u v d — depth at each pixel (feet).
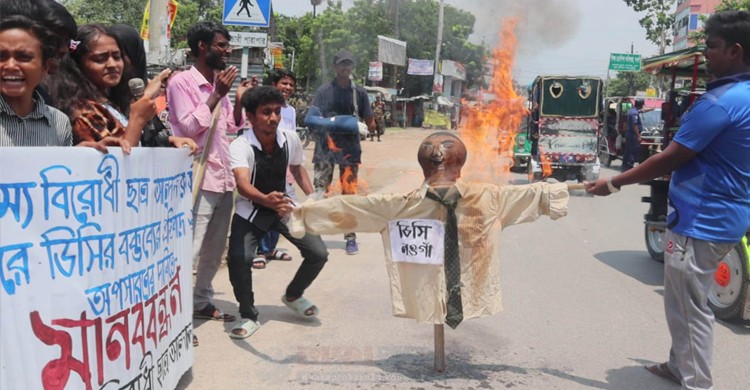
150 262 10.28
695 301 11.54
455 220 12.03
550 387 12.62
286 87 22.29
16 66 8.55
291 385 12.42
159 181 10.63
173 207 11.39
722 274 16.93
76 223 8.28
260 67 46.57
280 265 21.79
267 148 14.94
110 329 9.03
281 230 15.19
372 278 20.38
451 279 12.14
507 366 13.65
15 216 7.50
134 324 9.70
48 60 9.14
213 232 15.92
